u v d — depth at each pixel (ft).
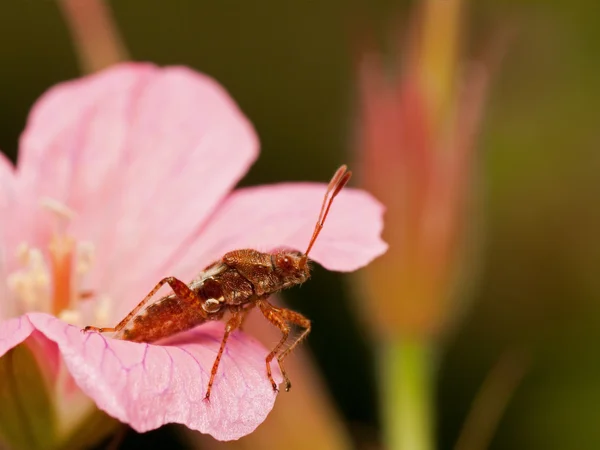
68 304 0.28
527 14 0.45
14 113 0.53
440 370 0.45
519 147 0.46
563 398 0.42
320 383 0.29
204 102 0.29
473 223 0.30
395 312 0.30
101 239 0.29
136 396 0.24
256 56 0.56
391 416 0.30
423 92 0.30
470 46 0.30
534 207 0.46
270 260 0.26
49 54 0.54
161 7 0.56
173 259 0.28
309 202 0.28
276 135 0.55
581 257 0.45
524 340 0.44
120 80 0.30
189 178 0.29
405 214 0.30
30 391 0.26
